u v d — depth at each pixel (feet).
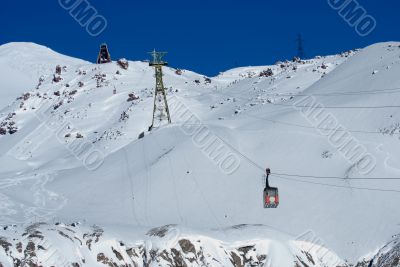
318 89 373.40
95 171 317.42
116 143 384.88
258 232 203.21
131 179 284.61
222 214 238.07
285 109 353.10
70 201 274.77
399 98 300.81
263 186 252.42
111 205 260.21
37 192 294.87
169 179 271.28
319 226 219.20
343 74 387.75
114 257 182.50
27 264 167.84
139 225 229.66
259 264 193.26
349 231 214.07
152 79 563.89
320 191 241.14
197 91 529.04
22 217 248.11
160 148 319.68
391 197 228.63
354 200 230.89
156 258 184.75
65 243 176.65
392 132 273.33
